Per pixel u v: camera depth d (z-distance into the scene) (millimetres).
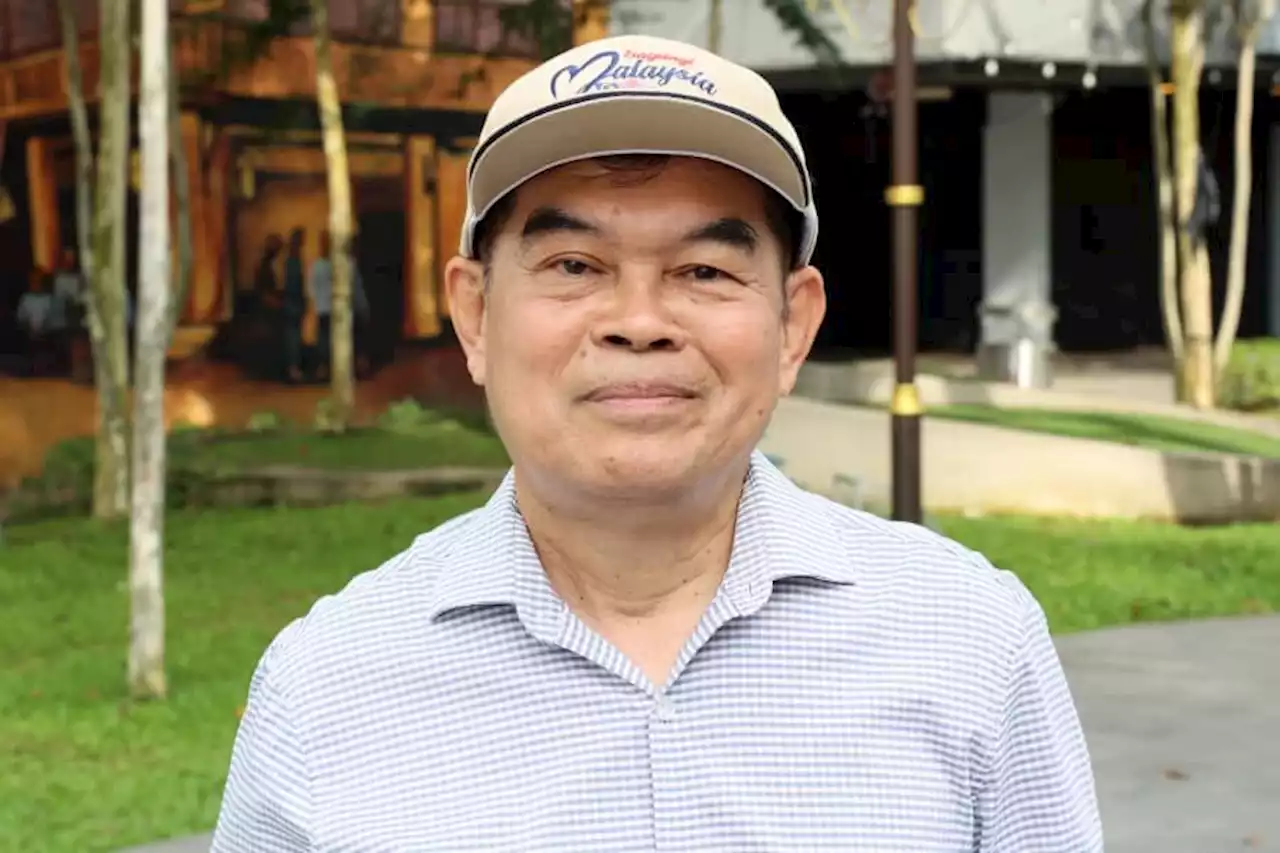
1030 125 19922
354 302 16719
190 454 15367
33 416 15023
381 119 16750
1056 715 1624
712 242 1511
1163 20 19156
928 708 1545
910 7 8273
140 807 5891
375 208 16812
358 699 1566
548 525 1582
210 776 6324
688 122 1462
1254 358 19203
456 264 1686
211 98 15836
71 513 14742
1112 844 5426
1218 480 13648
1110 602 9867
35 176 15227
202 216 15867
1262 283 27062
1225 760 6438
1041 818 1603
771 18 18625
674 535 1566
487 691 1546
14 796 6023
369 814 1536
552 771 1521
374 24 16609
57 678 8156
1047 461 13922
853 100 22172
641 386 1500
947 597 1589
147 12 7363
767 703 1532
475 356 1687
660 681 1565
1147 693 7566
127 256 15320
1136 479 13742
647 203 1497
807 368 19031
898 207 8508
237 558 11766
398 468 15289
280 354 16266
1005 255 20125
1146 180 28438
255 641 9016
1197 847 5383
